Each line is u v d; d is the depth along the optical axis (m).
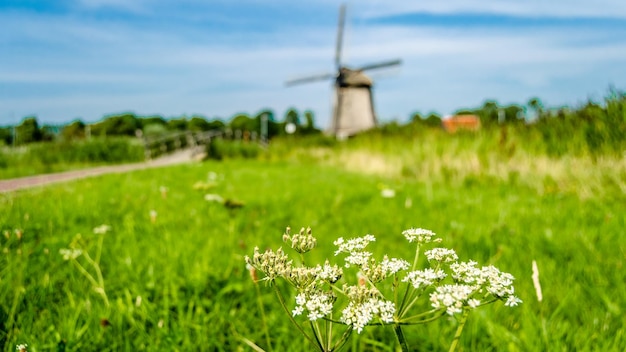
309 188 7.24
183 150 29.81
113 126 68.31
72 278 2.66
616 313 2.20
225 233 3.84
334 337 2.03
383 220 4.41
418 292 1.30
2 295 2.29
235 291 2.62
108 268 2.91
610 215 4.12
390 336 2.12
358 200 5.88
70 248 3.24
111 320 2.17
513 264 2.89
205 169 12.64
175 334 2.07
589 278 2.70
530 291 2.46
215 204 5.33
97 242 3.44
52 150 18.45
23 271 2.66
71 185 7.49
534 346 1.91
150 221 4.25
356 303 1.14
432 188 7.09
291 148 24.27
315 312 1.07
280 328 2.14
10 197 5.16
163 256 3.10
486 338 2.07
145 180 8.70
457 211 4.80
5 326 2.05
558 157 7.55
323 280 1.20
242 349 1.99
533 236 3.56
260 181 8.72
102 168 14.24
